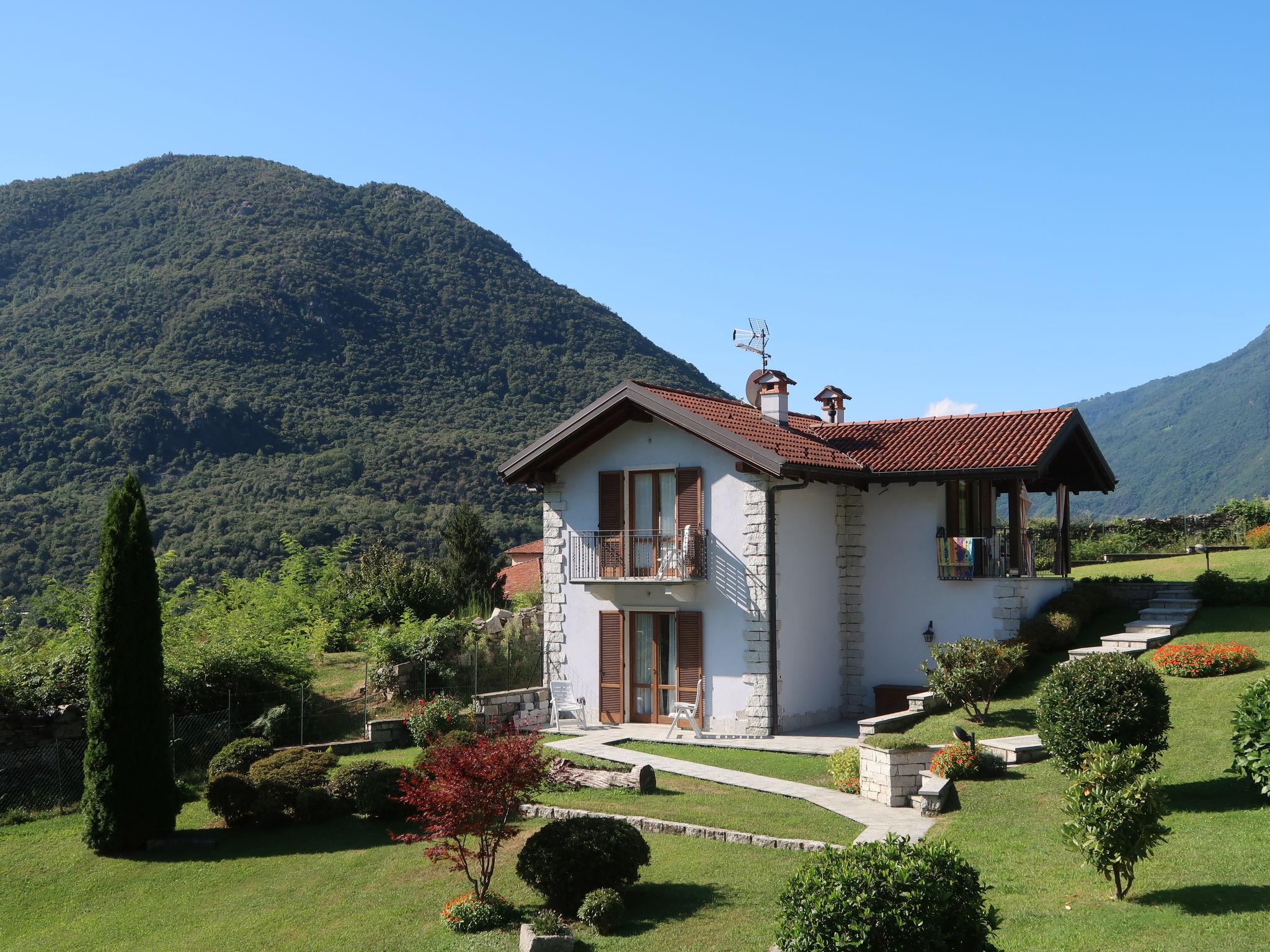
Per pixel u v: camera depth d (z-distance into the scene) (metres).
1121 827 10.23
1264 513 34.78
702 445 23.17
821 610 24.00
